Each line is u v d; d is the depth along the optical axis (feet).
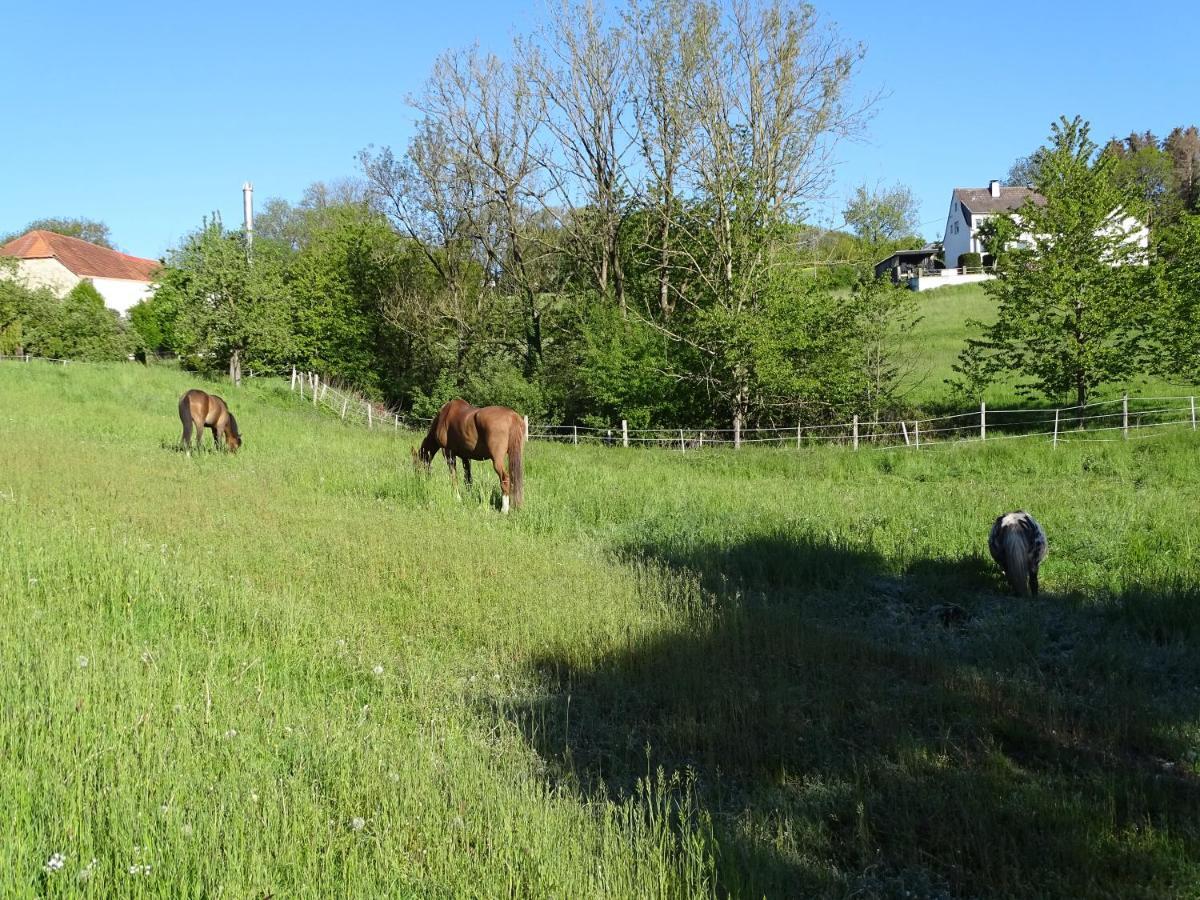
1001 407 98.84
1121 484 56.49
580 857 13.28
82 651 19.74
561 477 55.72
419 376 153.28
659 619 26.45
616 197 119.34
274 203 301.02
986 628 28.30
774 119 100.58
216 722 16.94
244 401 108.17
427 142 136.05
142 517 34.99
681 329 107.24
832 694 21.49
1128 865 14.57
